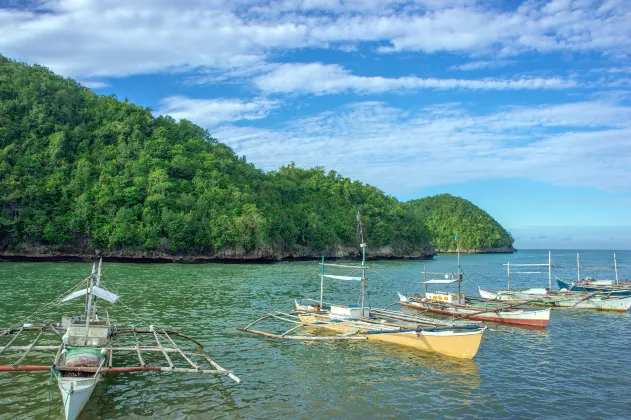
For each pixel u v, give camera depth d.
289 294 45.53
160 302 37.25
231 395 16.38
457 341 21.92
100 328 18.06
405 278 70.50
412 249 156.50
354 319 26.23
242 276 64.38
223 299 40.19
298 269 81.50
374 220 148.12
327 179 168.25
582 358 22.95
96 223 87.75
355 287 55.44
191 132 143.25
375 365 20.66
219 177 116.94
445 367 20.62
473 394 17.30
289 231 118.62
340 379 18.58
